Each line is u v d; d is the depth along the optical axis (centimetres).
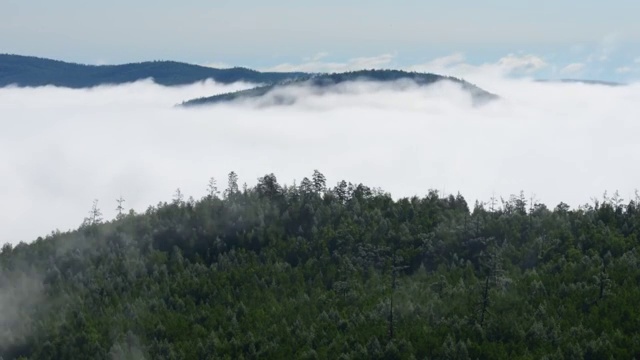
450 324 12762
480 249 16125
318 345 12694
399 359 11925
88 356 13112
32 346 13638
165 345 13088
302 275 15362
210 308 14375
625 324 12225
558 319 12594
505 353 11638
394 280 14850
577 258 15062
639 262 14375
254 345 12875
